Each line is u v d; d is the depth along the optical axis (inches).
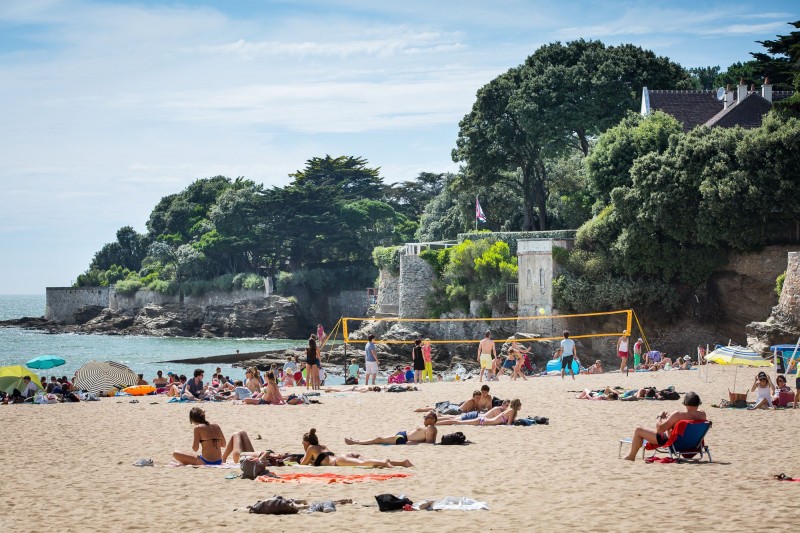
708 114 3196.4
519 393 1451.8
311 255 5718.5
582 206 3518.7
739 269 2635.3
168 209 7263.8
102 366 1785.2
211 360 3713.1
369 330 3799.2
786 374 1734.7
